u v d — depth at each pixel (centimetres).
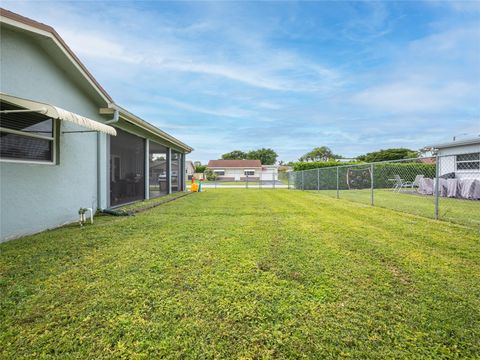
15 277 279
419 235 459
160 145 1220
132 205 840
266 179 4616
